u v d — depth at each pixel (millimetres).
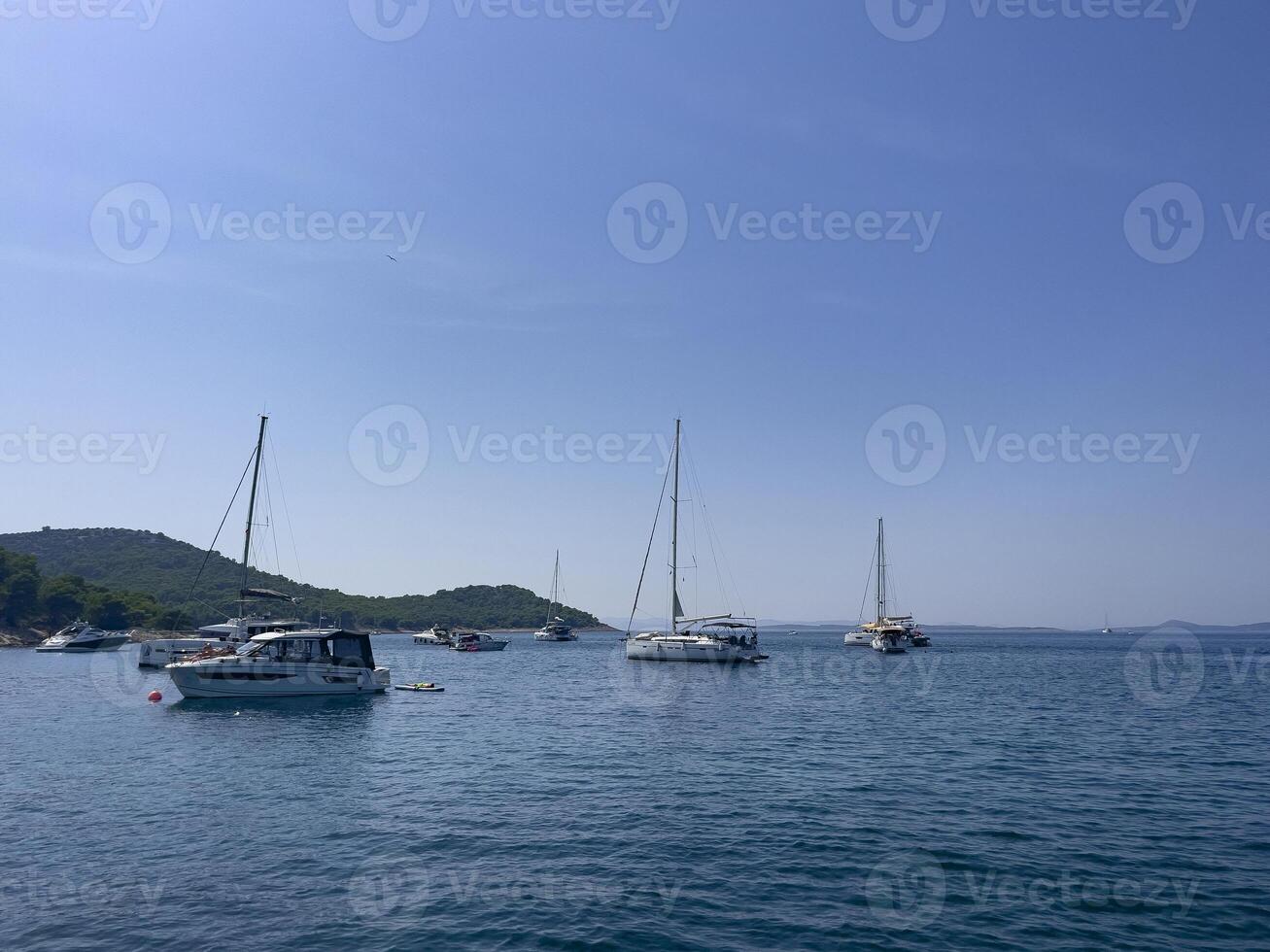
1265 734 34906
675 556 77188
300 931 13055
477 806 21000
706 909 14023
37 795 22047
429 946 12492
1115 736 34094
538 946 12508
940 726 37312
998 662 101875
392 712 41219
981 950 12461
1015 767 26656
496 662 96625
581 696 51688
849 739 32781
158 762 26953
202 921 13406
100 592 133625
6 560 130000
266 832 18531
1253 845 17719
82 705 42719
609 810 20625
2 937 12711
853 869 16062
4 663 84000
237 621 57125
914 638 139125
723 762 27547
